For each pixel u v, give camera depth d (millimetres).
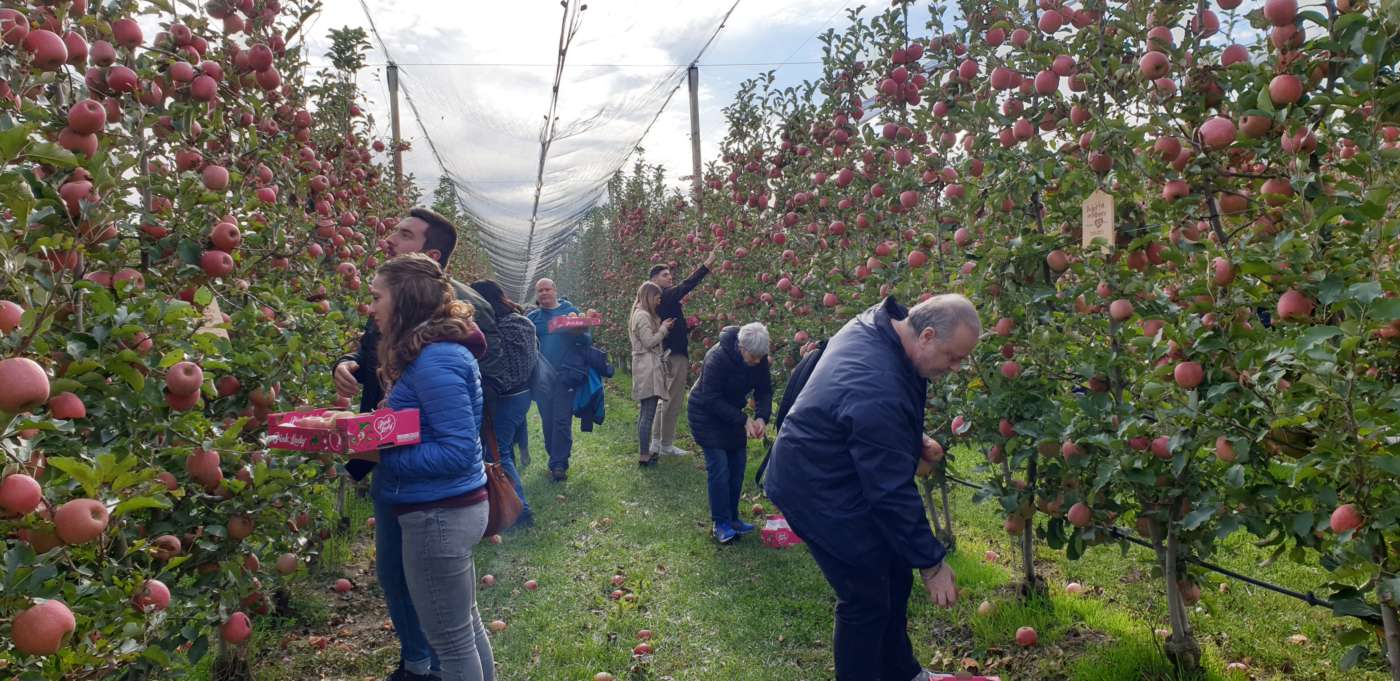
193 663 2734
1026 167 3385
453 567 2680
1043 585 4012
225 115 3650
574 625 4145
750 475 7184
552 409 7289
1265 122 2422
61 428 1670
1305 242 2240
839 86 5711
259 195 3488
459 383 2678
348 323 4934
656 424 8125
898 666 3133
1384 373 2270
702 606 4320
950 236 4234
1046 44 3299
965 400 3779
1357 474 2121
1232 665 3311
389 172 8258
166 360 2287
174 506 2699
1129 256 3021
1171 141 2742
